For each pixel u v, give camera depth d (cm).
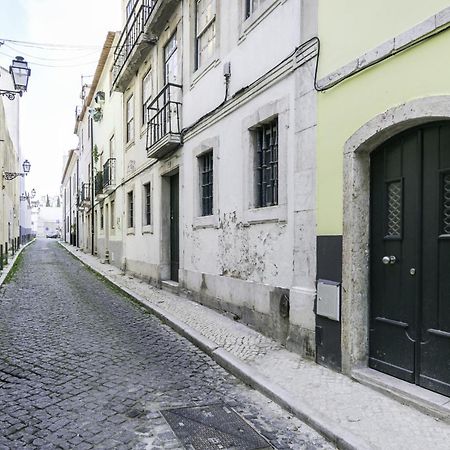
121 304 888
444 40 331
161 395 397
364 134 404
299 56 501
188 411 363
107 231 1897
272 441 315
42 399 383
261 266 589
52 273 1484
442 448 289
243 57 643
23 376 443
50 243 4331
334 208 443
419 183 371
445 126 350
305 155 491
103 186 1825
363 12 409
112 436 316
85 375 447
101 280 1305
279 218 539
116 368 472
